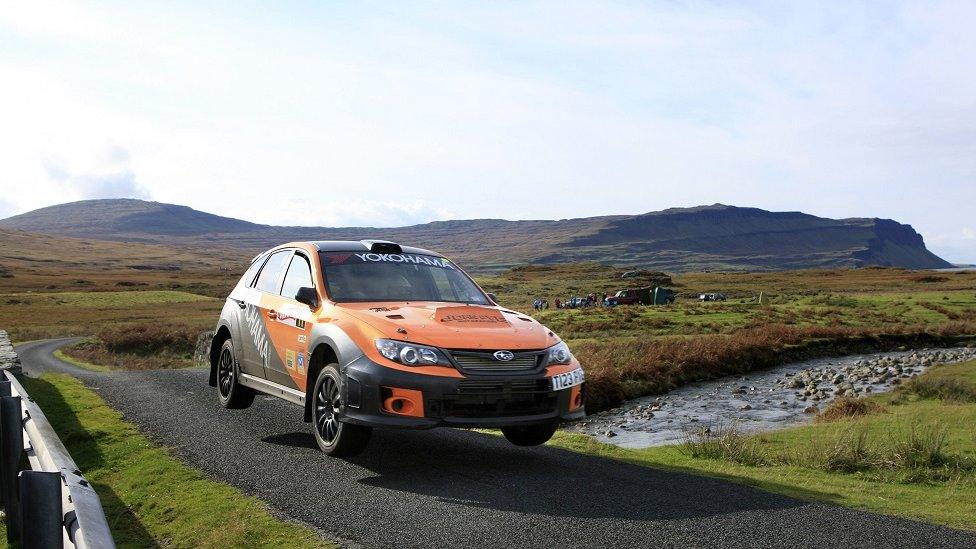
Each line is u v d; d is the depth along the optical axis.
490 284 155.25
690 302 80.06
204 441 8.02
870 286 127.25
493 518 5.30
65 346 51.94
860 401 17.84
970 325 43.59
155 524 5.55
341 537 4.88
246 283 9.38
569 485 6.32
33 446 5.29
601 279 169.00
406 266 8.15
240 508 5.57
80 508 3.53
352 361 6.54
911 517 5.75
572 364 6.93
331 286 7.59
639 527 5.11
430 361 6.30
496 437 8.71
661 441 15.73
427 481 6.38
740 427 17.47
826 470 9.02
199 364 39.31
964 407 15.23
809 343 36.09
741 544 4.77
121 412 9.86
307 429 8.73
